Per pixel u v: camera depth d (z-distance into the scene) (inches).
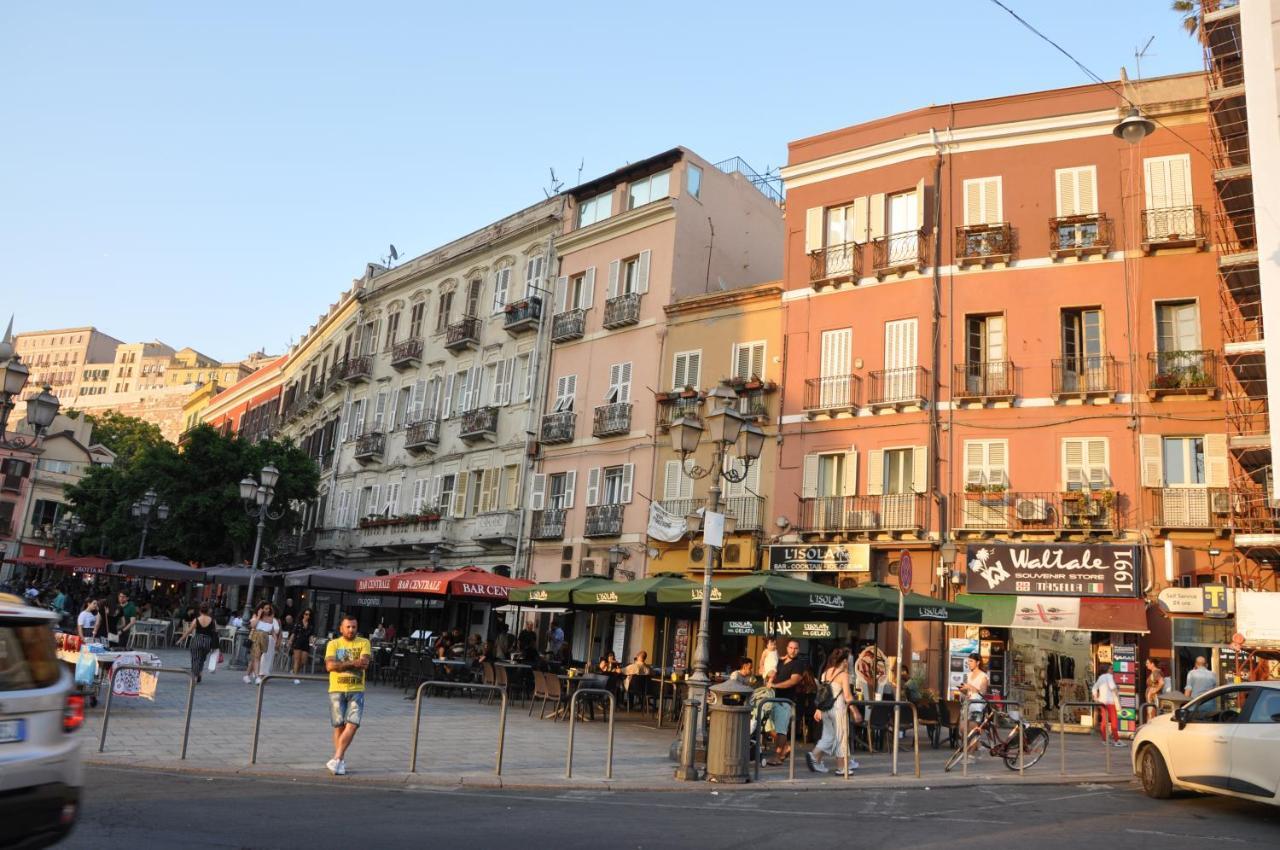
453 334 1679.4
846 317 1162.6
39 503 2977.4
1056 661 978.7
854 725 679.7
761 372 1229.1
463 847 309.0
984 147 1109.1
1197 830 394.3
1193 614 887.7
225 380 5757.9
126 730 554.6
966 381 1067.3
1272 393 830.5
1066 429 1010.1
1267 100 877.2
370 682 1109.7
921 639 1022.4
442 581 967.6
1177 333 995.9
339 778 439.2
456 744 579.8
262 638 969.5
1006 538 1008.2
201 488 1795.0
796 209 1234.0
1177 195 1009.5
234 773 438.0
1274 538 836.6
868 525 1068.5
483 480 1555.1
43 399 738.2
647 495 1290.6
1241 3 906.7
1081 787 533.3
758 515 1164.5
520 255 1614.2
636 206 1461.6
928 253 1113.4
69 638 692.1
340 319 2155.5
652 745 637.9
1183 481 960.3
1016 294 1062.4
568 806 402.3
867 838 355.3
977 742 618.2
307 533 2027.6
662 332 1341.0
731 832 358.0
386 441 1846.7
